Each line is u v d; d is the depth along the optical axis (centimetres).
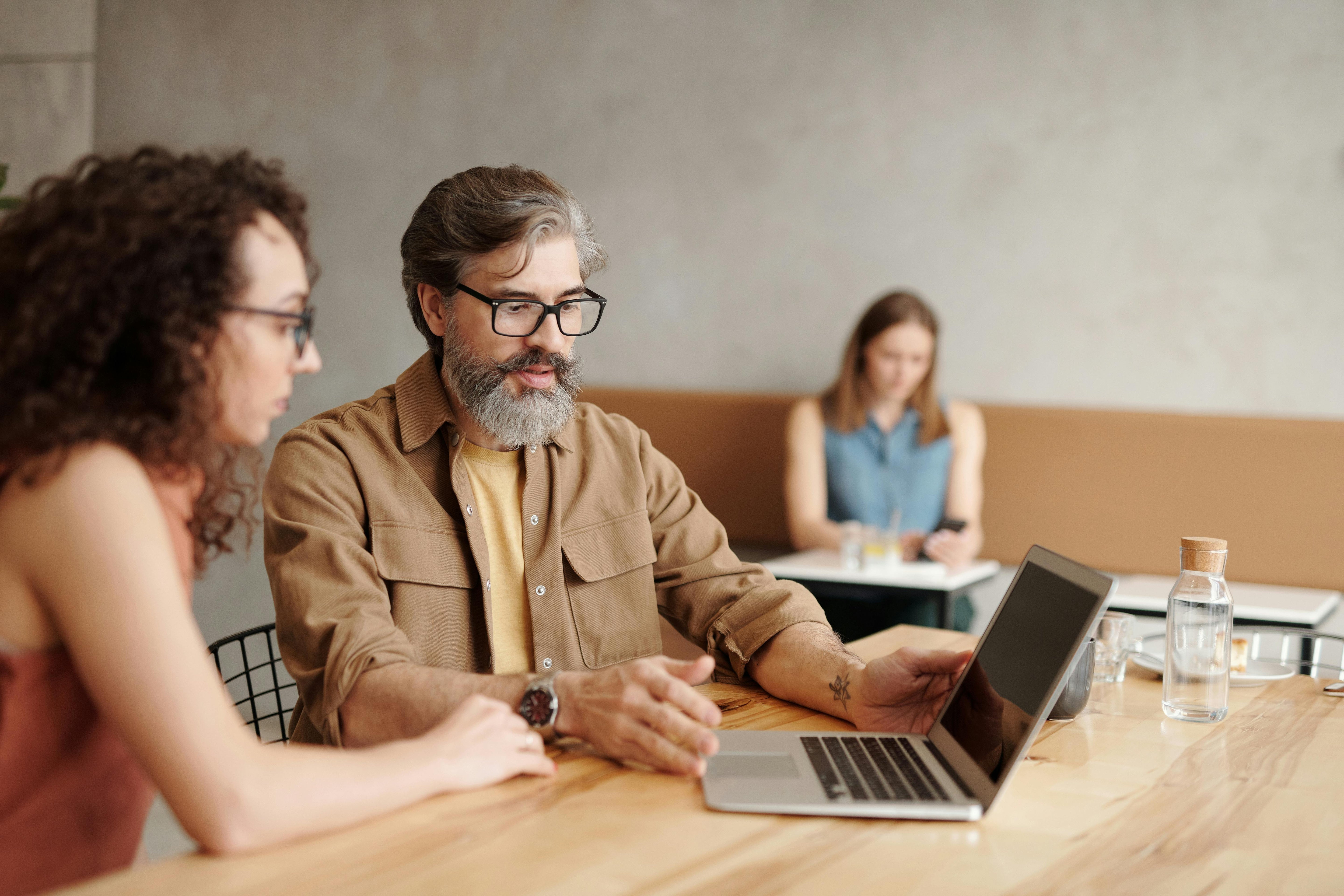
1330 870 87
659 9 382
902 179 358
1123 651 150
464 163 411
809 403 351
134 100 454
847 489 345
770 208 374
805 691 132
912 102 355
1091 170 337
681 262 387
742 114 375
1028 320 347
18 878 93
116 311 88
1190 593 131
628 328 396
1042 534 341
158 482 96
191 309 91
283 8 432
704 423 376
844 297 367
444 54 411
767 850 88
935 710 121
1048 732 125
